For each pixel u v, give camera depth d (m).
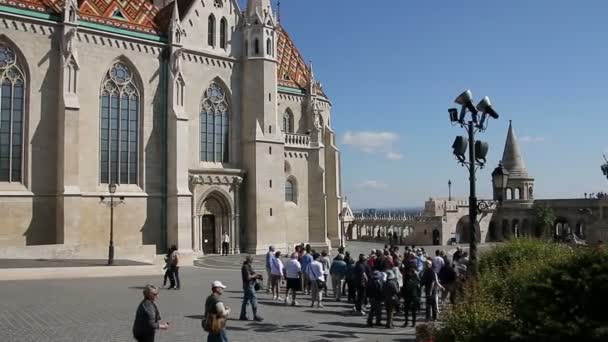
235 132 67.50
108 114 57.44
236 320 26.28
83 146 55.22
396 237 105.31
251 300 26.17
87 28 55.66
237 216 66.12
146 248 52.47
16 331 21.72
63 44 53.38
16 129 51.94
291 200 76.44
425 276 27.70
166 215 60.25
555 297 13.91
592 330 12.80
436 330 17.98
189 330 22.72
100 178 56.62
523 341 13.68
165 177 60.47
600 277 13.28
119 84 58.19
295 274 31.50
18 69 52.00
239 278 44.25
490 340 14.82
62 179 52.28
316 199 78.19
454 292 25.31
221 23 67.31
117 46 57.88
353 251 81.88
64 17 53.28
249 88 67.56
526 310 14.16
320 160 78.88
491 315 16.22
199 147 64.12
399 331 24.44
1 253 45.75
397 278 28.92
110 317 24.98
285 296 33.53
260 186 66.25
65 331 21.88
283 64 81.62
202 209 64.00
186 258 58.19
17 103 52.03
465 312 17.14
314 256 35.66
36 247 47.16
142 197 58.72
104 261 47.88
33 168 52.12
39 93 52.72
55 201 53.00
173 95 60.69
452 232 101.69
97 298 30.80
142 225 58.59
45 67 53.12
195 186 62.59
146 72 59.88
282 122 78.19
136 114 59.47
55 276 40.47
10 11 51.12
